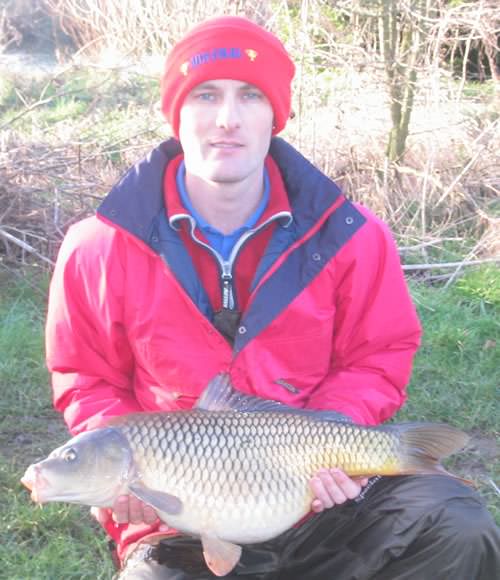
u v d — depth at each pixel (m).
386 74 7.02
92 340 2.85
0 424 4.57
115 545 2.97
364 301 2.90
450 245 6.60
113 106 8.68
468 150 7.23
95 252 2.80
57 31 12.10
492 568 2.60
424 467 2.57
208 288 2.83
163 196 2.83
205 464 2.46
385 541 2.59
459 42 8.69
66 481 2.43
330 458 2.53
